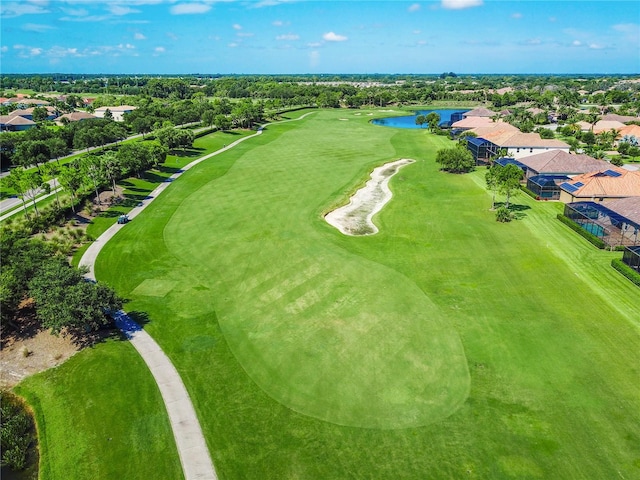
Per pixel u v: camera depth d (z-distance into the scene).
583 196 73.94
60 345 40.06
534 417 31.23
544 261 55.12
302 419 31.55
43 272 42.00
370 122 199.75
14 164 105.19
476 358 37.44
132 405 33.00
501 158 103.75
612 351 38.06
